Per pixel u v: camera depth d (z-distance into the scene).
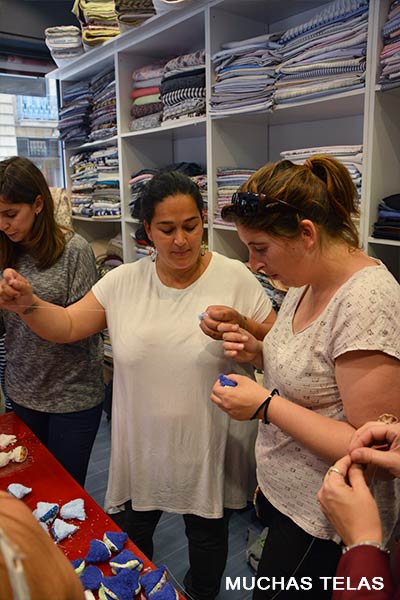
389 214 1.53
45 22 3.35
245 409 0.97
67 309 1.34
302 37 1.68
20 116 3.57
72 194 3.26
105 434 2.03
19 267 1.51
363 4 1.49
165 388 1.25
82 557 0.94
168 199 1.11
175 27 2.20
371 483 0.78
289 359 0.97
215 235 2.15
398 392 0.81
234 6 1.94
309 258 0.90
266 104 1.80
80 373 1.56
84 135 3.02
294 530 1.04
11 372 1.61
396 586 0.57
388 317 0.81
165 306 1.26
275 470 1.06
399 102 1.56
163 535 1.56
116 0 2.25
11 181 1.34
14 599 0.35
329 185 0.88
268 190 0.87
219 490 1.31
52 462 1.27
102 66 2.88
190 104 2.18
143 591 0.86
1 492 0.49
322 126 2.04
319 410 0.95
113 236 3.31
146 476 1.33
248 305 1.33
